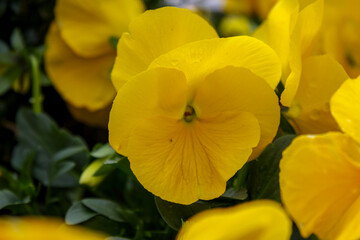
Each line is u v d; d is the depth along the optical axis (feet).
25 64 1.32
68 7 1.30
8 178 1.12
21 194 1.11
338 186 0.82
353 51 1.28
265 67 0.90
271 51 0.89
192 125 0.93
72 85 1.36
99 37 1.31
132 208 1.12
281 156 0.96
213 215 0.68
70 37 1.31
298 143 0.83
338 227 0.82
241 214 0.68
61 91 1.36
